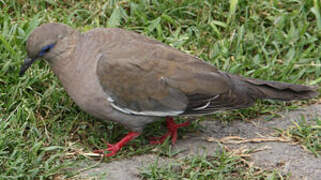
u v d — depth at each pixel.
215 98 6.15
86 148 6.33
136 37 6.41
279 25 8.11
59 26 6.12
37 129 6.38
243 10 8.23
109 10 8.02
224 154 6.21
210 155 6.32
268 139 6.61
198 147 6.48
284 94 6.43
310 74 7.77
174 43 7.66
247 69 7.66
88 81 6.00
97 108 6.12
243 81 6.39
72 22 7.84
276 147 6.48
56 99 6.74
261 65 7.64
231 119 7.01
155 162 6.03
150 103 6.08
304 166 6.14
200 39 7.81
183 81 6.08
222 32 8.08
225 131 6.80
